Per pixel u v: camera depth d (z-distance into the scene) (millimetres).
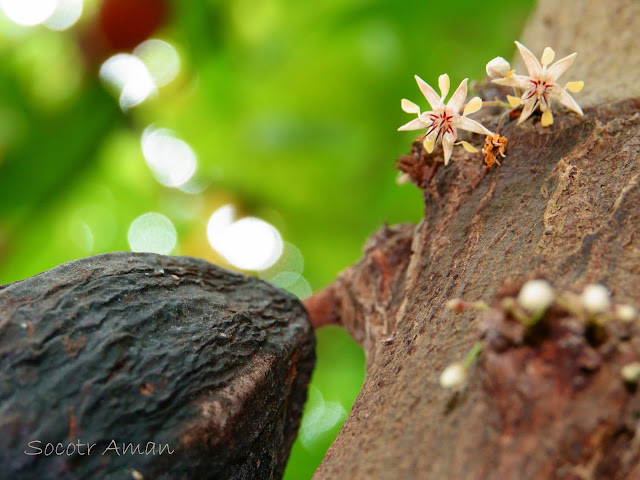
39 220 534
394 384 242
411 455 225
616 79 295
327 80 574
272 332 270
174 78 573
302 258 672
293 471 546
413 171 283
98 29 500
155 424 239
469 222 266
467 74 572
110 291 251
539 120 275
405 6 523
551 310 221
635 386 217
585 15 340
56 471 229
